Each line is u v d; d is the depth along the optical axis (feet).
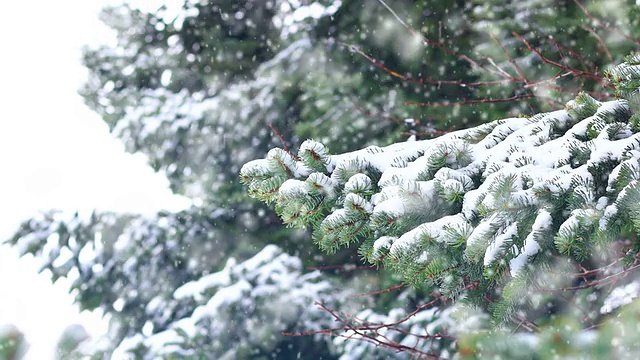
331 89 27.40
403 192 8.38
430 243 7.90
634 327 4.46
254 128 30.81
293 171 9.36
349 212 8.55
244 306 28.37
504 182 7.77
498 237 7.71
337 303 27.99
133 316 33.37
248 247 32.55
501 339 4.79
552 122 9.42
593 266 16.66
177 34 34.94
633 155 7.91
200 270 33.06
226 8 34.30
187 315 31.12
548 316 16.71
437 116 24.45
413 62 26.71
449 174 8.62
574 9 21.79
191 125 31.83
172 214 33.12
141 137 32.99
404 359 22.85
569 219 7.34
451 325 21.84
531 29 22.52
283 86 29.91
